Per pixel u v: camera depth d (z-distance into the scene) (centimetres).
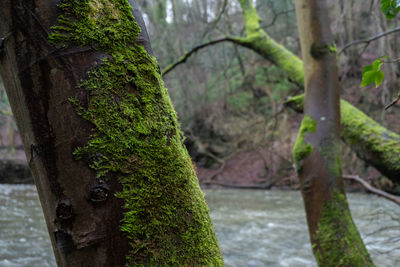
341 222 236
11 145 1853
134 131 65
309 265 473
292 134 1501
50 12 62
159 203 64
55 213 61
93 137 61
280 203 1027
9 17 63
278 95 1616
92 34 64
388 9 151
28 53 62
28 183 1698
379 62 126
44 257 512
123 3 70
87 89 62
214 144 1742
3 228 680
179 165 69
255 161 1588
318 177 246
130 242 60
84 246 59
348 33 1190
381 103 1165
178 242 65
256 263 482
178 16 1645
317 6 268
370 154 309
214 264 69
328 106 261
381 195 305
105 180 61
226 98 1764
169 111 72
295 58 425
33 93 62
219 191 1353
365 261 228
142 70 69
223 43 1680
